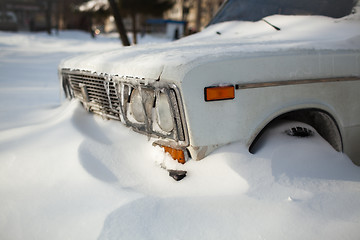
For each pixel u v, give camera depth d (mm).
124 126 2094
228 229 1395
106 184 1665
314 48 1895
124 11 25359
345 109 1968
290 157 1791
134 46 2645
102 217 1438
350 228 1398
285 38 2270
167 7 26094
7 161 1977
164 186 1664
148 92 1752
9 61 9891
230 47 1866
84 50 16766
